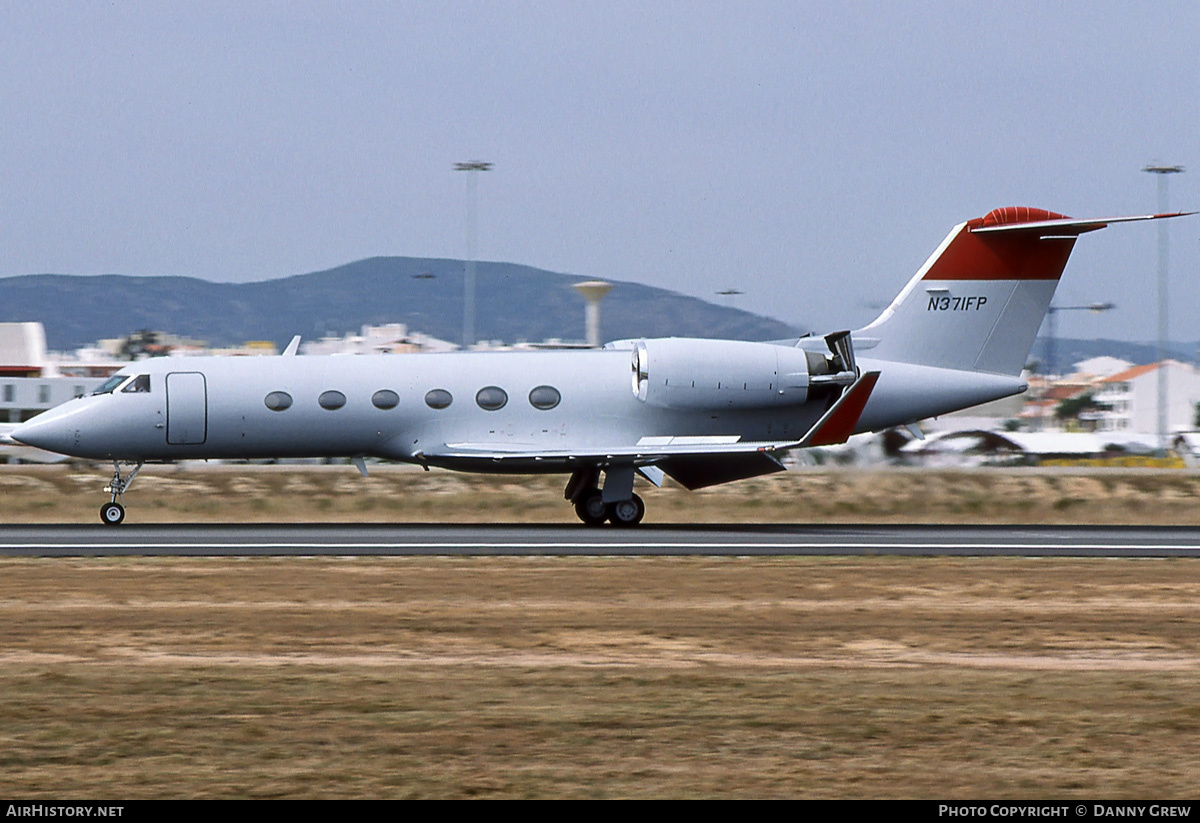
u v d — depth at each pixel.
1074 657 51.00
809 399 107.38
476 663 48.88
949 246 111.44
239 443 102.69
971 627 56.78
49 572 71.00
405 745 37.81
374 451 105.38
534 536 91.50
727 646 52.41
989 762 36.53
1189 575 72.88
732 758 36.81
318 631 54.72
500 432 104.50
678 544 86.44
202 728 39.41
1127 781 34.97
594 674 47.06
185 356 104.56
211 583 67.31
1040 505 128.00
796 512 124.62
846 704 42.69
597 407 105.62
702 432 106.94
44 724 39.78
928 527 104.00
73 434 99.69
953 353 111.69
